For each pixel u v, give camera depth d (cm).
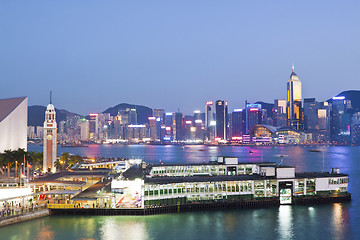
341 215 15662
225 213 15875
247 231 13488
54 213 15238
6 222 13712
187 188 16450
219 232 13350
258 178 17425
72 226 13738
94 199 15500
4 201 14812
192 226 13975
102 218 14862
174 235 12950
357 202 18150
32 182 17338
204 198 16612
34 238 12394
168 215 15450
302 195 17688
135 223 14250
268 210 16438
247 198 17000
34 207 15112
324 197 17825
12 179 18262
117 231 13250
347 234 13262
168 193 16088
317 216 15500
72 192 16262
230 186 16888
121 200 16800
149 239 12525
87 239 12388
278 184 17400
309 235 13138
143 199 15600
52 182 17438
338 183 18325
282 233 13312
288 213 15938
